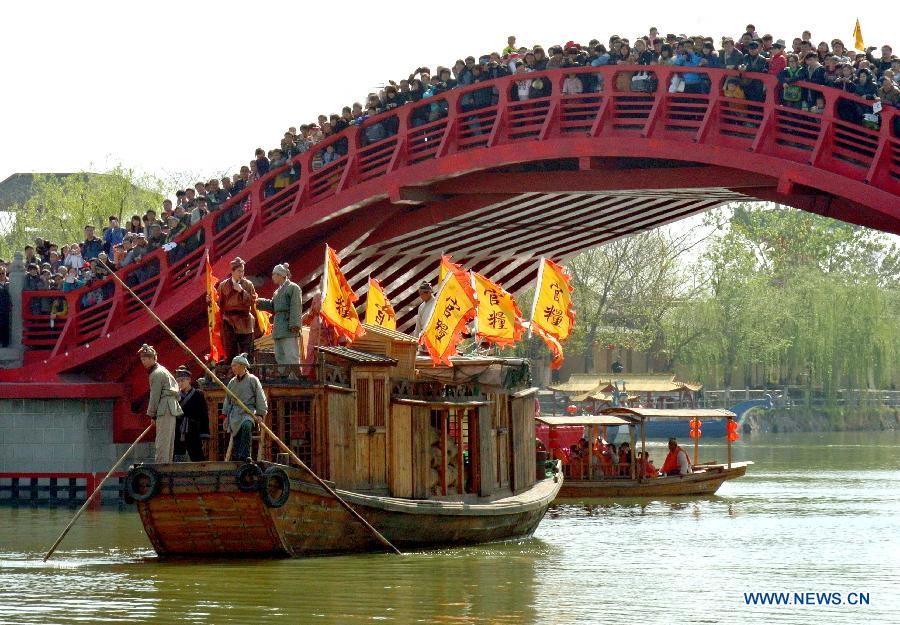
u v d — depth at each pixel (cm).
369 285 5278
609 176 6272
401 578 3862
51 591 3678
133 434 6706
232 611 3406
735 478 7831
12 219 11831
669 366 15888
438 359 4750
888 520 5594
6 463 6600
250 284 4416
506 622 3312
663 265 14575
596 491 6938
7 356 6669
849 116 5591
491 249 7631
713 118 5841
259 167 6712
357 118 6550
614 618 3366
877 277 17262
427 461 4512
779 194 5869
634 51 6072
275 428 4234
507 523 4744
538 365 15350
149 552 4553
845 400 16038
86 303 6719
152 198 10944
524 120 6253
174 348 6669
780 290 15838
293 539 4100
